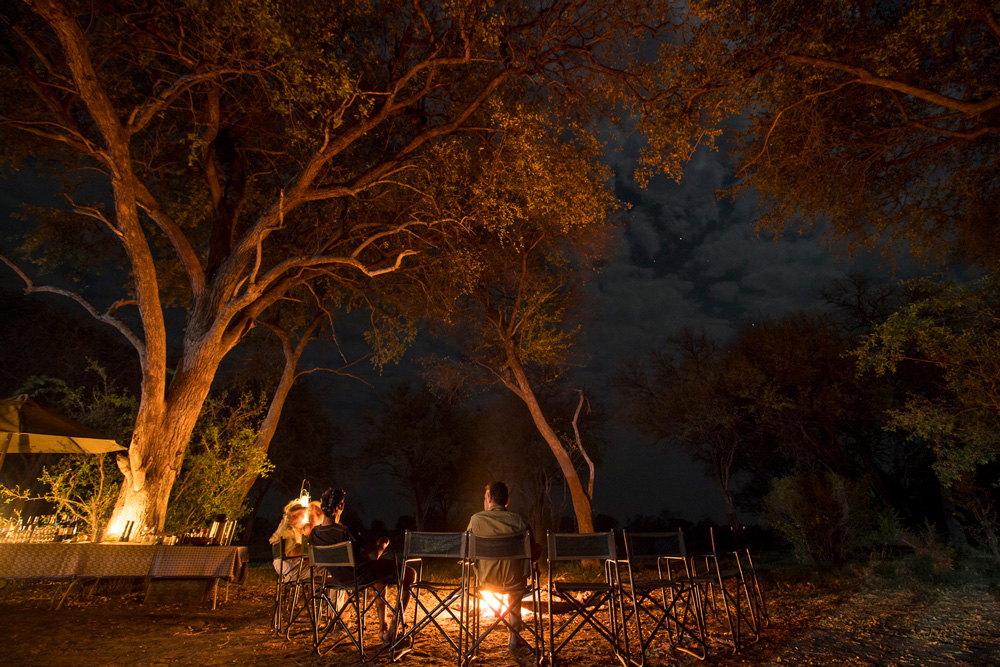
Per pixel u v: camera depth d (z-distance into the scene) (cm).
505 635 480
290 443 2500
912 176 906
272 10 708
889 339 751
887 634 470
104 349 1809
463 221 1012
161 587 753
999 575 880
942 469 775
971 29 718
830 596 700
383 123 1158
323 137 909
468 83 1038
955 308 754
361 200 1108
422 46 964
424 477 3148
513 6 940
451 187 1016
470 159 1039
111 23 856
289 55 727
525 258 1390
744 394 1962
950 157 880
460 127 1009
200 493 972
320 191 960
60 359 1673
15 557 580
